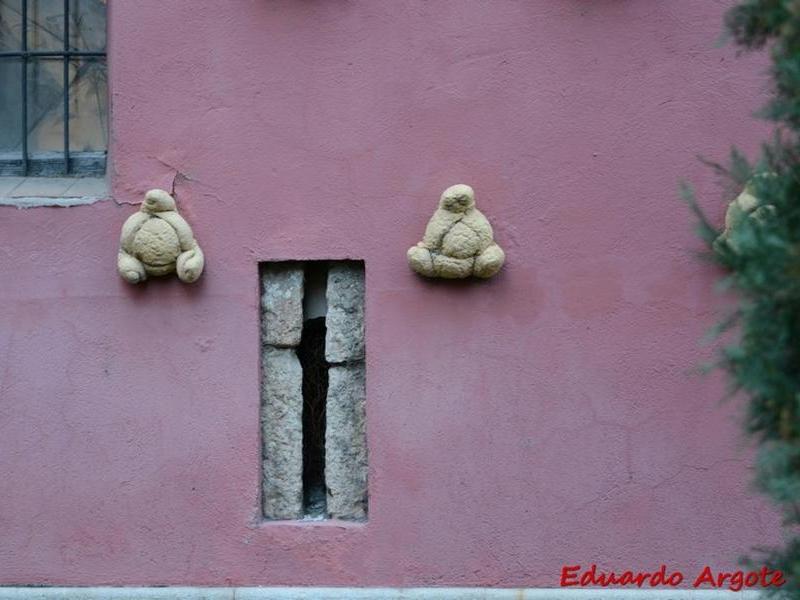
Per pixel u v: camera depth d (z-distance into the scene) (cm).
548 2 802
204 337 812
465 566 811
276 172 808
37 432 816
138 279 797
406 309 806
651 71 800
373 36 805
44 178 852
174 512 816
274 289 823
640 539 807
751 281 489
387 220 806
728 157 797
